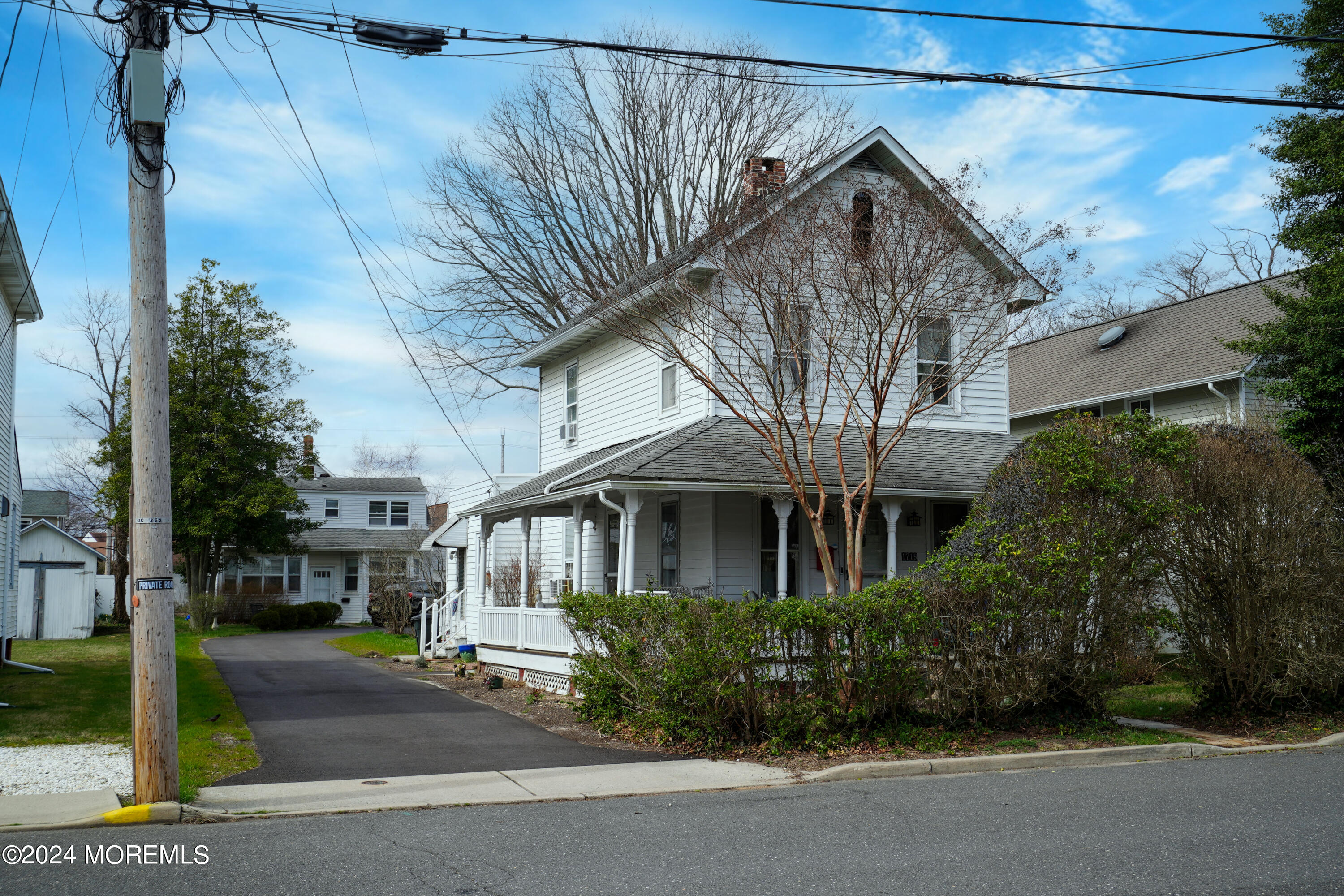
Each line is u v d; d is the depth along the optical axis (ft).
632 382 67.15
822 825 25.17
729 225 50.90
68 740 37.01
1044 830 24.38
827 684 36.35
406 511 163.63
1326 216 61.36
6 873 20.80
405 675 64.90
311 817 26.58
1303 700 41.22
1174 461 39.99
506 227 118.93
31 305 64.49
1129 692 50.75
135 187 27.20
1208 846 22.67
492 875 20.63
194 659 73.31
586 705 42.57
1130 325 92.94
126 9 27.48
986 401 63.52
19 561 93.35
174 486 116.57
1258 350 64.69
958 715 37.42
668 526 60.54
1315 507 40.88
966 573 36.86
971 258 53.52
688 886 19.86
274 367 124.47
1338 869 20.80
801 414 55.77
